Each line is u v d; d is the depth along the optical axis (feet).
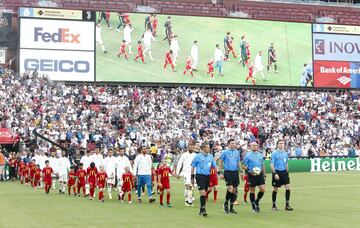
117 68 179.63
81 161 86.17
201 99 181.47
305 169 152.66
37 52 173.37
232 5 195.00
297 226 50.11
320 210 62.80
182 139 154.10
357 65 203.62
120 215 59.36
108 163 79.71
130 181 74.02
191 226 50.42
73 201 76.33
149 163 73.82
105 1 183.62
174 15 187.21
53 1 178.50
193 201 74.59
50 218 57.31
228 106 181.88
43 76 171.42
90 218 57.00
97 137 147.95
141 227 50.21
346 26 203.51
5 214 61.00
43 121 150.30
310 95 194.90
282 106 187.52
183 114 174.09
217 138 160.45
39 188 102.22
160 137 157.89
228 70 190.60
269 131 173.88
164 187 68.54
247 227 49.55
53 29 174.91
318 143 172.65
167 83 184.03
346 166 158.81
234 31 192.54
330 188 96.02
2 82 161.79
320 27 201.26
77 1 180.86
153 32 184.03
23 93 160.15
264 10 198.18
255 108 184.24
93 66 177.37
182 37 186.80
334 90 200.54
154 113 171.53
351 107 194.18
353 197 79.25
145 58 182.80
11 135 134.62
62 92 168.04
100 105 168.45
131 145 144.56
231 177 60.39
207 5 192.34
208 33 189.88
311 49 199.52
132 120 165.58
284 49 196.95
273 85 194.29
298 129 178.29
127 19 181.68
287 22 198.49
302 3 202.49
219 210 63.62
